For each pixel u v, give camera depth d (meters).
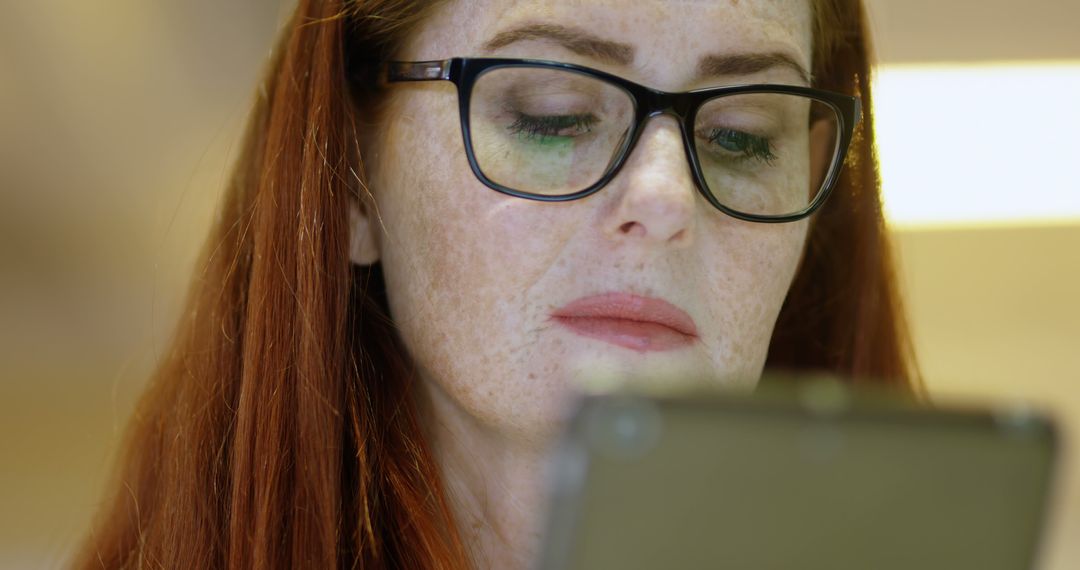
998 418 0.46
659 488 0.45
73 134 2.50
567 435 0.45
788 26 0.99
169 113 2.47
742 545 0.45
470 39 0.96
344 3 1.05
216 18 2.25
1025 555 0.47
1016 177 2.31
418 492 1.01
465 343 0.95
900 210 2.48
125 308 2.90
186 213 1.67
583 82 0.92
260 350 1.02
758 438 0.45
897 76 2.07
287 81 1.07
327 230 1.03
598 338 0.92
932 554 0.46
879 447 0.46
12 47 2.31
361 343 1.05
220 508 1.05
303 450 0.99
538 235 0.92
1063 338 2.85
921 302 2.85
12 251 2.74
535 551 1.00
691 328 0.94
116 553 1.17
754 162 1.00
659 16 0.92
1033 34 1.96
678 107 0.91
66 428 2.88
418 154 0.98
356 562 0.96
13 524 2.54
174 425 1.14
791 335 1.30
